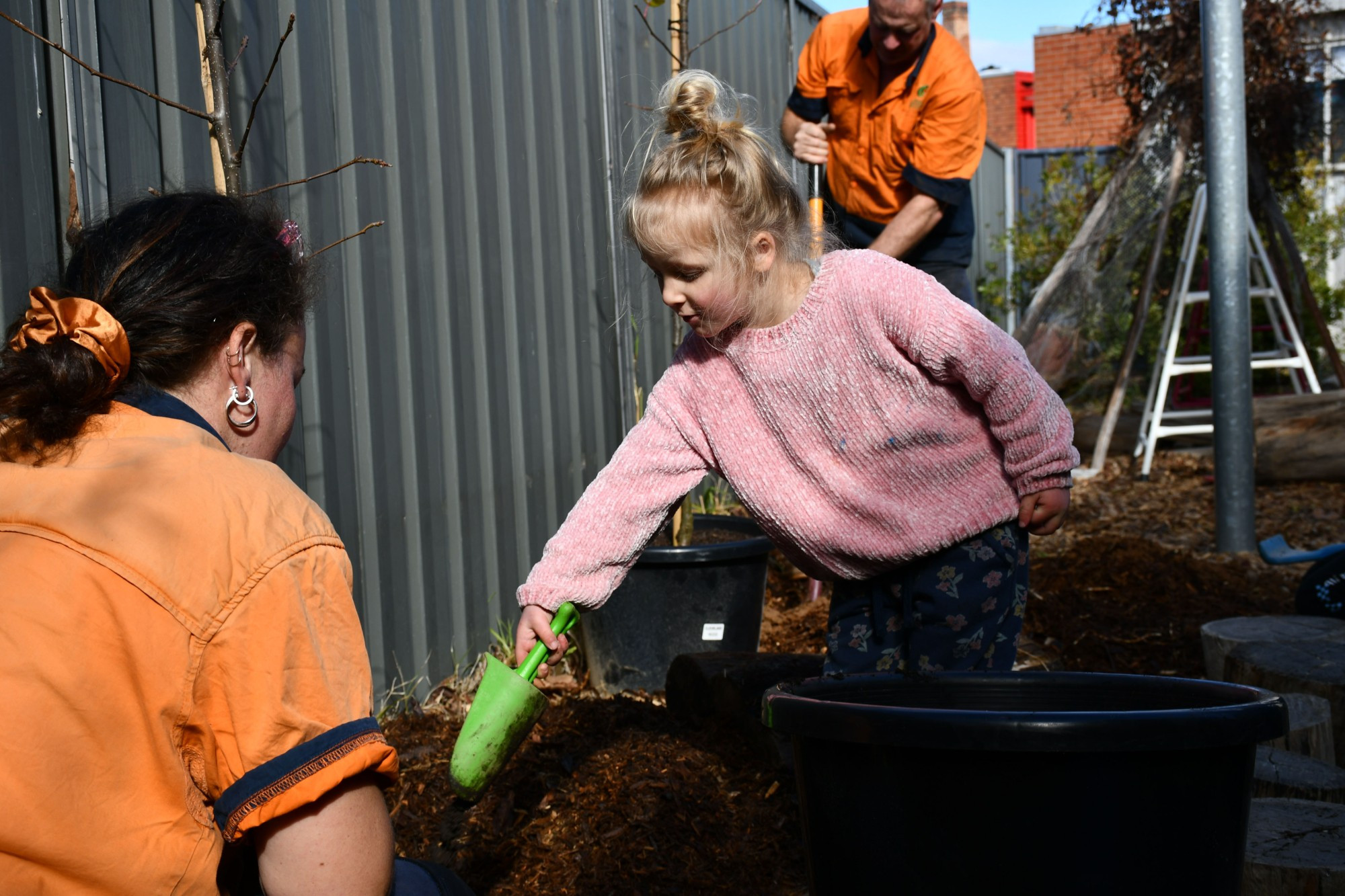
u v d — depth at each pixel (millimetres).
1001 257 12633
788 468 2174
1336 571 3613
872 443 2105
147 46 2404
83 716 1080
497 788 2402
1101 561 4406
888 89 4113
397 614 3176
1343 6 9961
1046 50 17906
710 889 2127
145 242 1260
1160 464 7699
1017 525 2176
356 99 3018
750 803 2395
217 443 1250
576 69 4207
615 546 2133
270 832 1129
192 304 1244
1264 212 8273
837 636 2301
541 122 3951
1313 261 9281
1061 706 1658
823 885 1469
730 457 2191
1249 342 5258
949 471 2133
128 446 1191
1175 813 1282
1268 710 1307
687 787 2414
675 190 1924
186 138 2498
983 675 1694
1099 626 3939
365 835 1158
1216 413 5301
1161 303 8570
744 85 5852
